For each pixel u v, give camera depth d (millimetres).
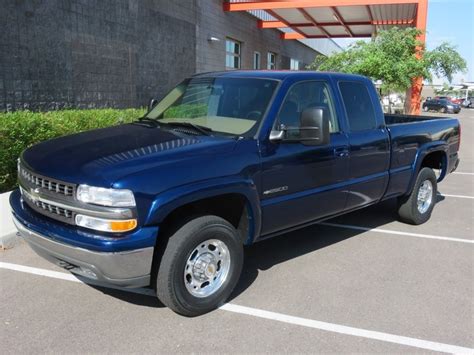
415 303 4250
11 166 6914
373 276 4832
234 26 20031
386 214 7215
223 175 3854
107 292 4293
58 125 7680
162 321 3803
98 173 3418
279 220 4504
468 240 6086
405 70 15758
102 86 11602
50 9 9781
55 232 3551
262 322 3838
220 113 4613
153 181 3463
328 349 3480
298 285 4562
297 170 4543
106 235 3375
